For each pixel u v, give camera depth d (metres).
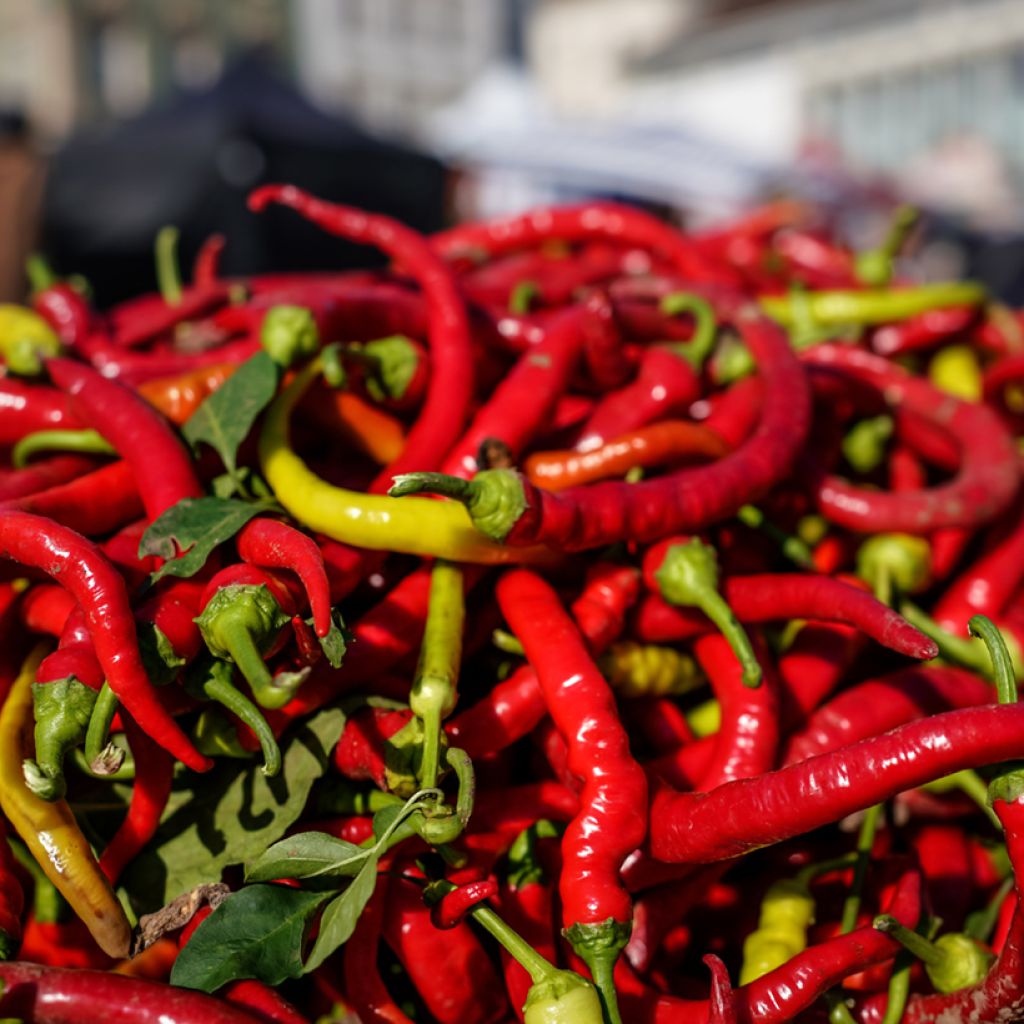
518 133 9.37
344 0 20.17
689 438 1.55
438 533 1.33
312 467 1.58
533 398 1.54
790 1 18.22
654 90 19.39
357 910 1.13
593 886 1.16
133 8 17.64
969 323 2.16
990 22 15.77
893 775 1.10
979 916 1.46
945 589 1.81
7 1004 1.09
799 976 1.20
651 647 1.48
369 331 1.69
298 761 1.29
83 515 1.42
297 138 6.52
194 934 1.16
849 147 17.38
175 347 1.95
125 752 1.28
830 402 1.88
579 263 2.30
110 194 6.55
